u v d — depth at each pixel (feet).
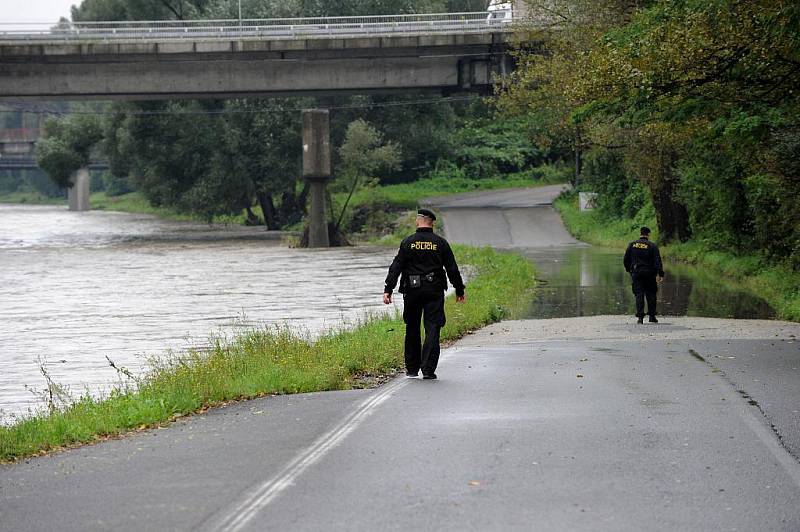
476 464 87.15
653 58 214.90
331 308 301.22
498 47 645.51
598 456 89.92
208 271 469.57
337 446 95.76
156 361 177.47
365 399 123.03
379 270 460.14
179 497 79.46
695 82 217.15
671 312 249.34
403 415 110.73
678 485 80.23
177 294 360.07
